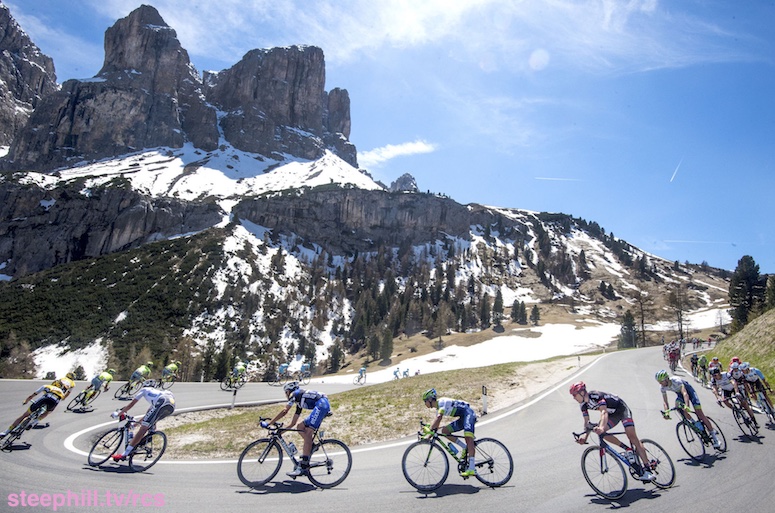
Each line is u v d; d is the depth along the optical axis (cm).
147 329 9494
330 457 802
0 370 7494
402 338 11425
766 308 6350
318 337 11562
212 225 16075
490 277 18062
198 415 1873
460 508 650
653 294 16962
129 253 13150
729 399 1148
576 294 17450
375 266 17062
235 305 11288
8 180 15525
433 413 1419
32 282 11388
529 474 823
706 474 793
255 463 793
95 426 1420
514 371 2334
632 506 650
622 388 1906
